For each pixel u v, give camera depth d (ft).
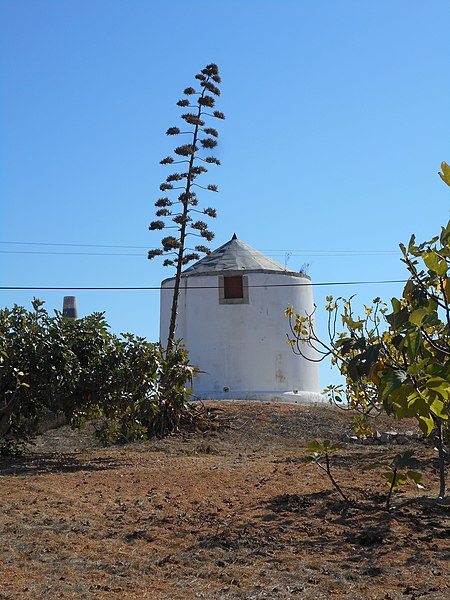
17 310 53.16
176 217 93.66
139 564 26.08
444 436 44.27
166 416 72.64
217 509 34.17
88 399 54.34
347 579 24.49
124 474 44.91
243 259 107.65
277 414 81.82
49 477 43.91
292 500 35.73
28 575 24.68
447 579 24.21
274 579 24.50
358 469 48.03
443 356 21.26
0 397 52.21
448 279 19.81
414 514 33.06
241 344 102.63
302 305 107.24
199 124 95.55
